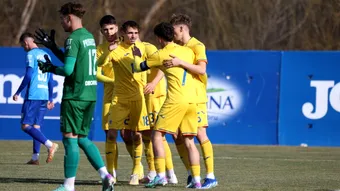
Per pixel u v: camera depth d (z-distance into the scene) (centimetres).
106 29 2850
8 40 8875
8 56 5234
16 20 8931
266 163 3847
